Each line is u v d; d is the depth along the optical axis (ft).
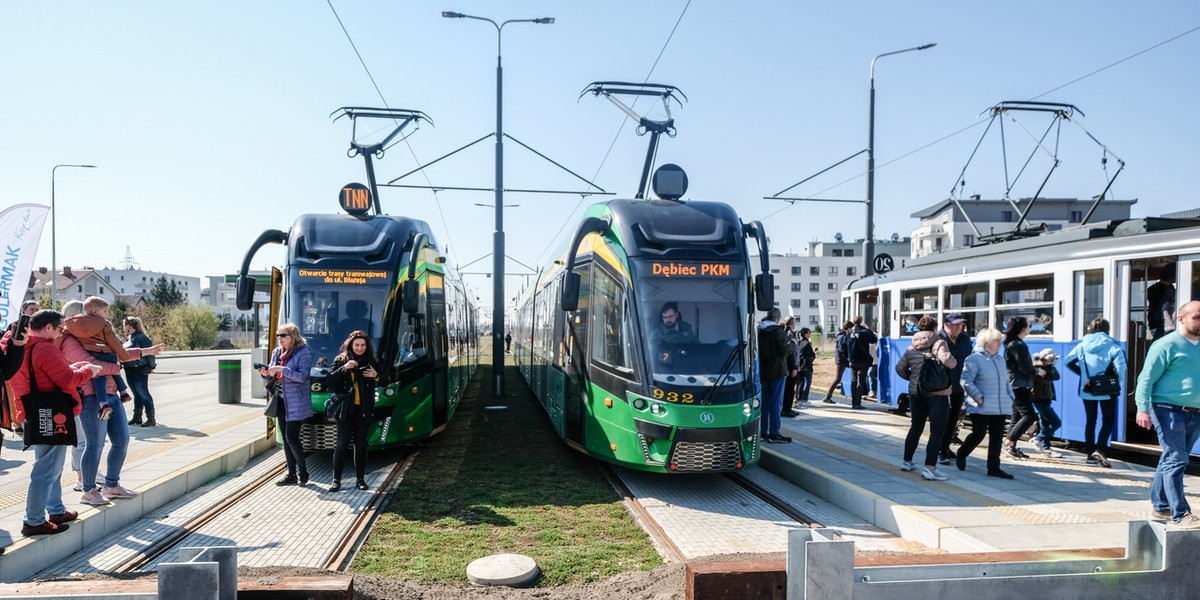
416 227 37.68
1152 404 21.71
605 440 29.91
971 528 21.17
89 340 22.90
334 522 23.65
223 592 11.09
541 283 57.36
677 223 30.76
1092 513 23.08
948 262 45.70
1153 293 31.53
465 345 64.03
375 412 31.94
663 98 57.98
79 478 25.29
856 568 11.83
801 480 29.91
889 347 49.70
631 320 28.96
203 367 100.32
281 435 31.14
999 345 28.86
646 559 20.33
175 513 24.58
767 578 11.84
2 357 19.13
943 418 27.99
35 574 18.78
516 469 32.27
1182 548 12.44
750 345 29.12
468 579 18.58
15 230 23.12
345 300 32.89
